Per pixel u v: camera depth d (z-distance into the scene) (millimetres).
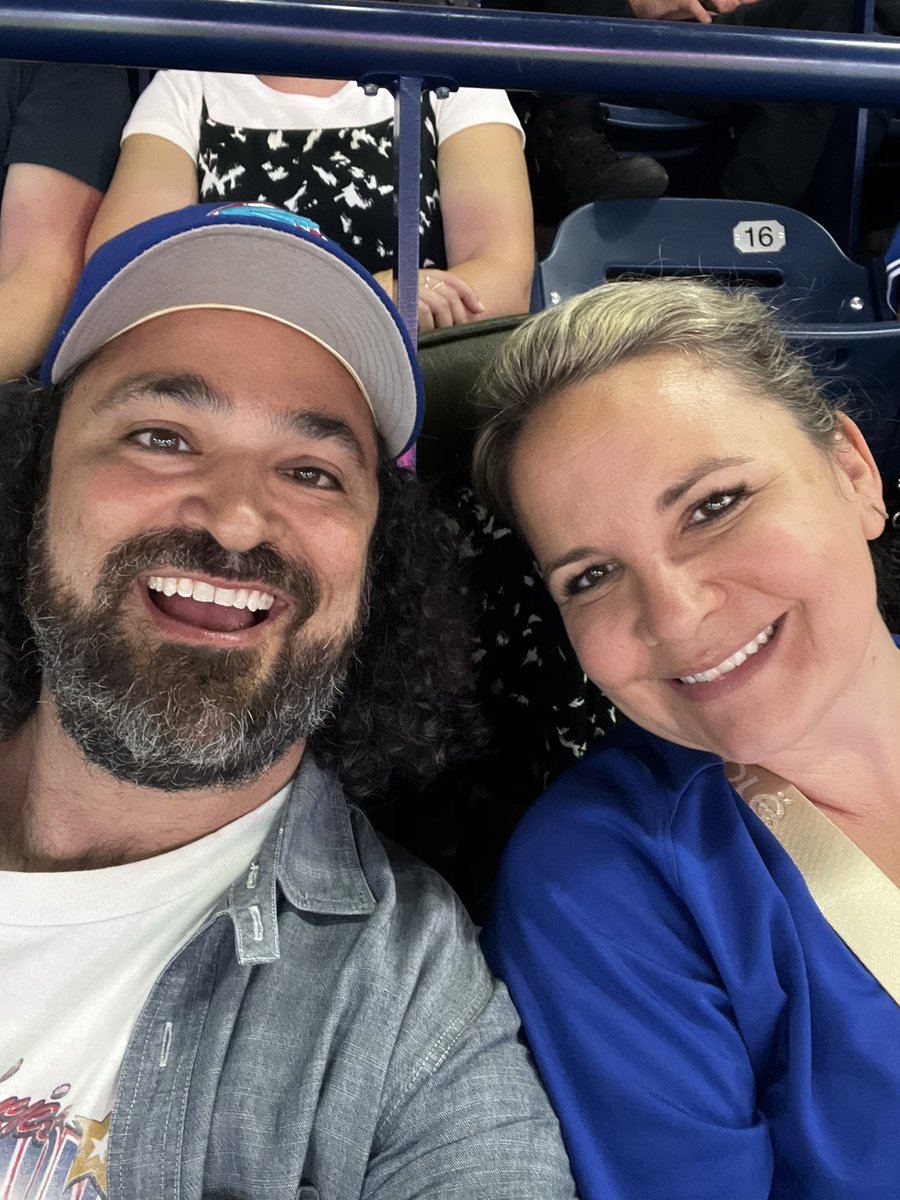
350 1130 924
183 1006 982
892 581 1317
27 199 1869
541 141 2275
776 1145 970
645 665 1024
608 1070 955
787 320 1461
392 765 1300
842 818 1108
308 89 1774
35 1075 942
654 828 1048
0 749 1115
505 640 1339
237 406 1051
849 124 2301
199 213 1038
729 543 960
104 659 1001
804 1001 967
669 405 984
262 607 1059
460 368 1281
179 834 1082
